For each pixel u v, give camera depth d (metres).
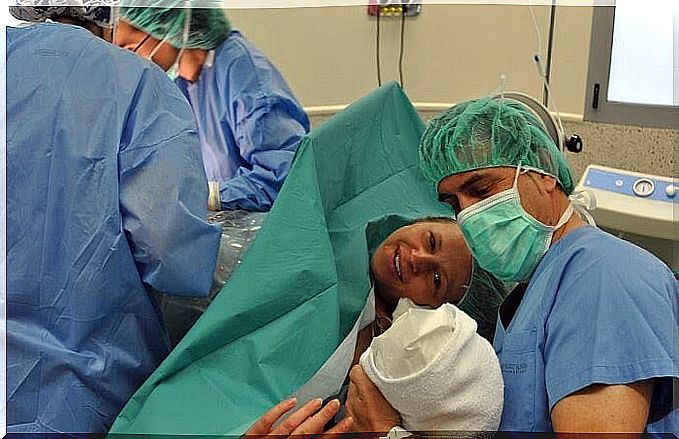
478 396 0.92
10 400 0.99
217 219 1.37
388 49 2.00
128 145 1.04
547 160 1.02
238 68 1.68
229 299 1.03
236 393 0.98
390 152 1.40
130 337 1.05
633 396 0.83
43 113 1.04
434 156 1.07
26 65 1.06
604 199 1.45
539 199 1.02
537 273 1.03
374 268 1.23
